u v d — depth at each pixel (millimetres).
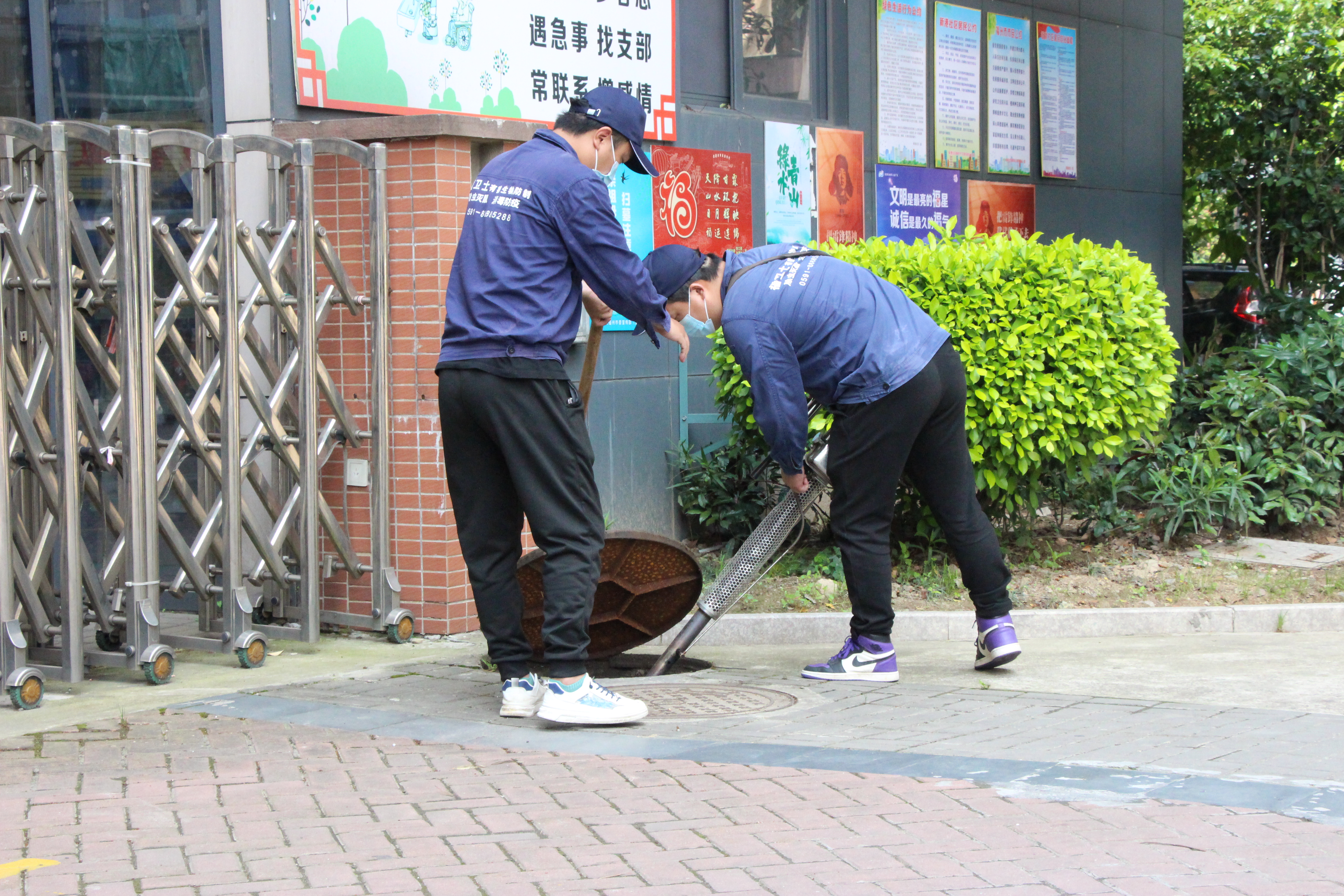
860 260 7000
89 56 6379
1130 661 5715
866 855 3230
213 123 6125
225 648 5484
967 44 10078
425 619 5965
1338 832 3330
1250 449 8508
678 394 8008
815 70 9133
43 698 4898
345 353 6000
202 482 5855
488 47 6836
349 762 4066
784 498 6227
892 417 5020
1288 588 7031
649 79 7742
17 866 3174
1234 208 13633
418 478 5926
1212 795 3615
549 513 4434
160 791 3768
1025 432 6590
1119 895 2965
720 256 5301
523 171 4484
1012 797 3641
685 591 5652
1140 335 6883
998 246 6836
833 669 5266
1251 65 12992
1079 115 11148
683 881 3082
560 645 4426
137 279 5055
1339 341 8961
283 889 3045
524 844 3330
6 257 5164
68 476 4984
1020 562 7355
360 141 5887
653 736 4352
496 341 4363
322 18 6121
